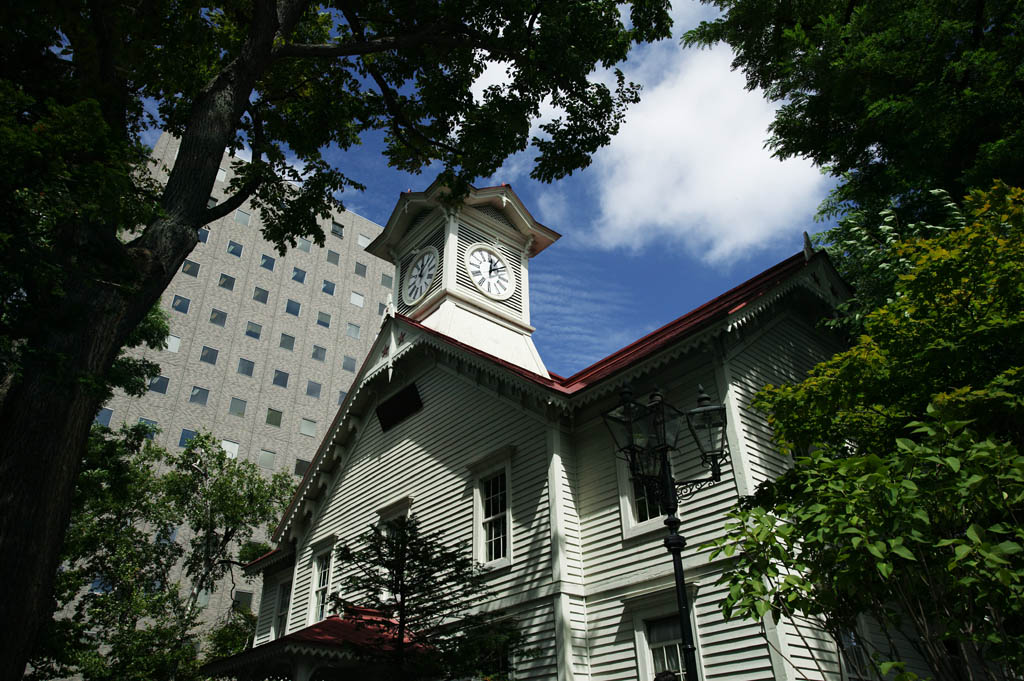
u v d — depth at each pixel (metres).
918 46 14.12
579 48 12.80
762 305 13.10
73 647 16.77
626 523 12.70
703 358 12.67
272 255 58.53
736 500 11.22
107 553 25.50
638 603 11.95
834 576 5.11
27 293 7.01
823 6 18.16
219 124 9.76
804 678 9.79
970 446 4.73
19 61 9.20
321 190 13.62
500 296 22.94
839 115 16.44
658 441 7.91
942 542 4.55
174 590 24.81
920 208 15.94
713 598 11.00
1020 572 4.20
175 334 50.09
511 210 24.50
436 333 18.08
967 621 4.93
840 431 8.77
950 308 7.59
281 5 11.13
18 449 6.70
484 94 13.38
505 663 12.96
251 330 54.22
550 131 13.93
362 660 12.15
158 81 12.32
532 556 13.44
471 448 16.11
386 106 14.45
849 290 15.80
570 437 14.45
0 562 6.26
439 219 23.69
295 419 53.00
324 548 19.97
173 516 27.58
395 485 18.09
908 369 8.09
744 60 19.70
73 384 7.20
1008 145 12.23
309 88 14.27
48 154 6.49
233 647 27.70
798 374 13.96
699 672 10.81
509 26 12.33
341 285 61.69
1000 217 7.80
